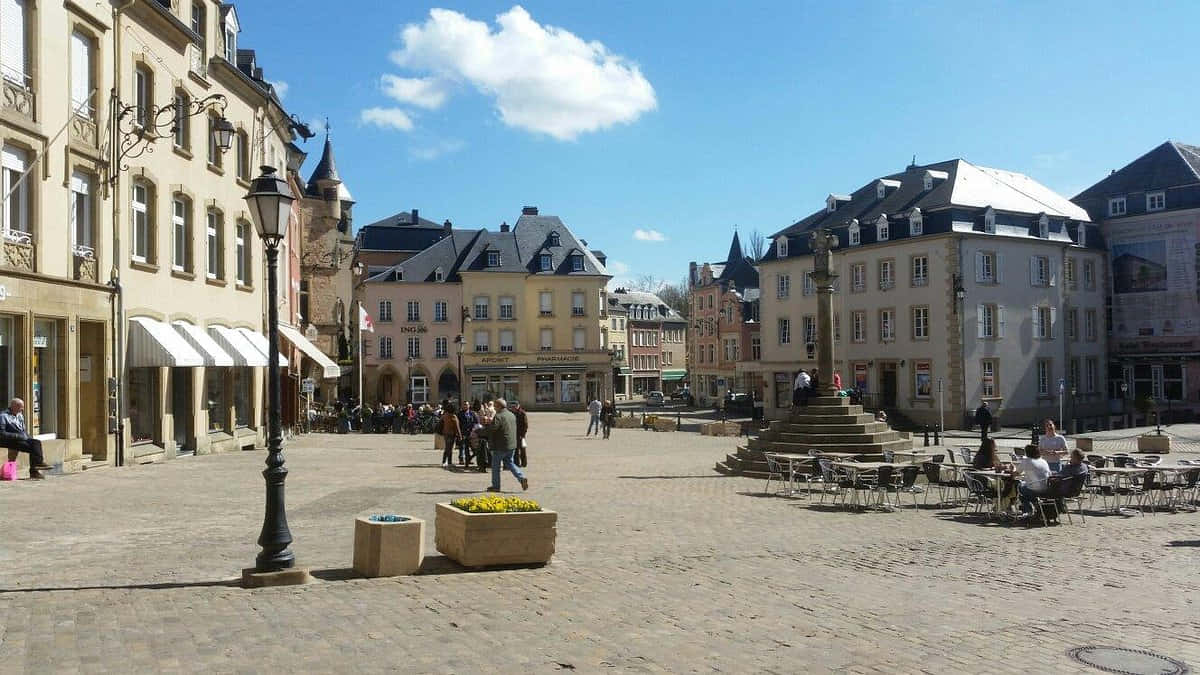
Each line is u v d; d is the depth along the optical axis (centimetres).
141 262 2322
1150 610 933
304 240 5078
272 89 3319
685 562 1145
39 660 673
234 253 2936
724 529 1449
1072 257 5694
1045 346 5444
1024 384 5312
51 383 2006
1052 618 888
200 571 1011
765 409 6303
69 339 2020
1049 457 1877
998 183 5619
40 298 1916
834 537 1399
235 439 2889
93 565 1033
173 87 2506
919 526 1538
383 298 7769
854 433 2355
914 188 5584
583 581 1005
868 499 1850
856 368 5609
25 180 1909
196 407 2634
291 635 755
